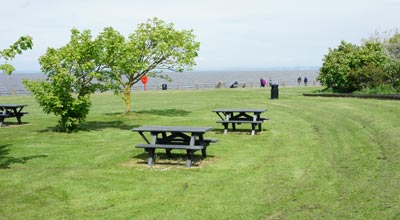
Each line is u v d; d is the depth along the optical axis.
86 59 16.22
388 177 8.51
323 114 19.27
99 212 7.24
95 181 9.13
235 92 39.34
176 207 7.39
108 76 16.81
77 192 8.38
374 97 24.02
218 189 8.37
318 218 6.64
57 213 7.24
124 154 11.98
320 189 8.10
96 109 26.09
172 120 19.88
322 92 32.25
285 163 10.39
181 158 11.13
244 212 7.07
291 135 14.54
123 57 16.91
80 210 7.36
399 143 11.22
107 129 17.14
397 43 32.34
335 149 11.68
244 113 15.68
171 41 21.80
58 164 10.88
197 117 20.92
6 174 9.80
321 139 13.39
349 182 8.41
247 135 14.93
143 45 22.05
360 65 30.02
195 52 22.55
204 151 11.18
